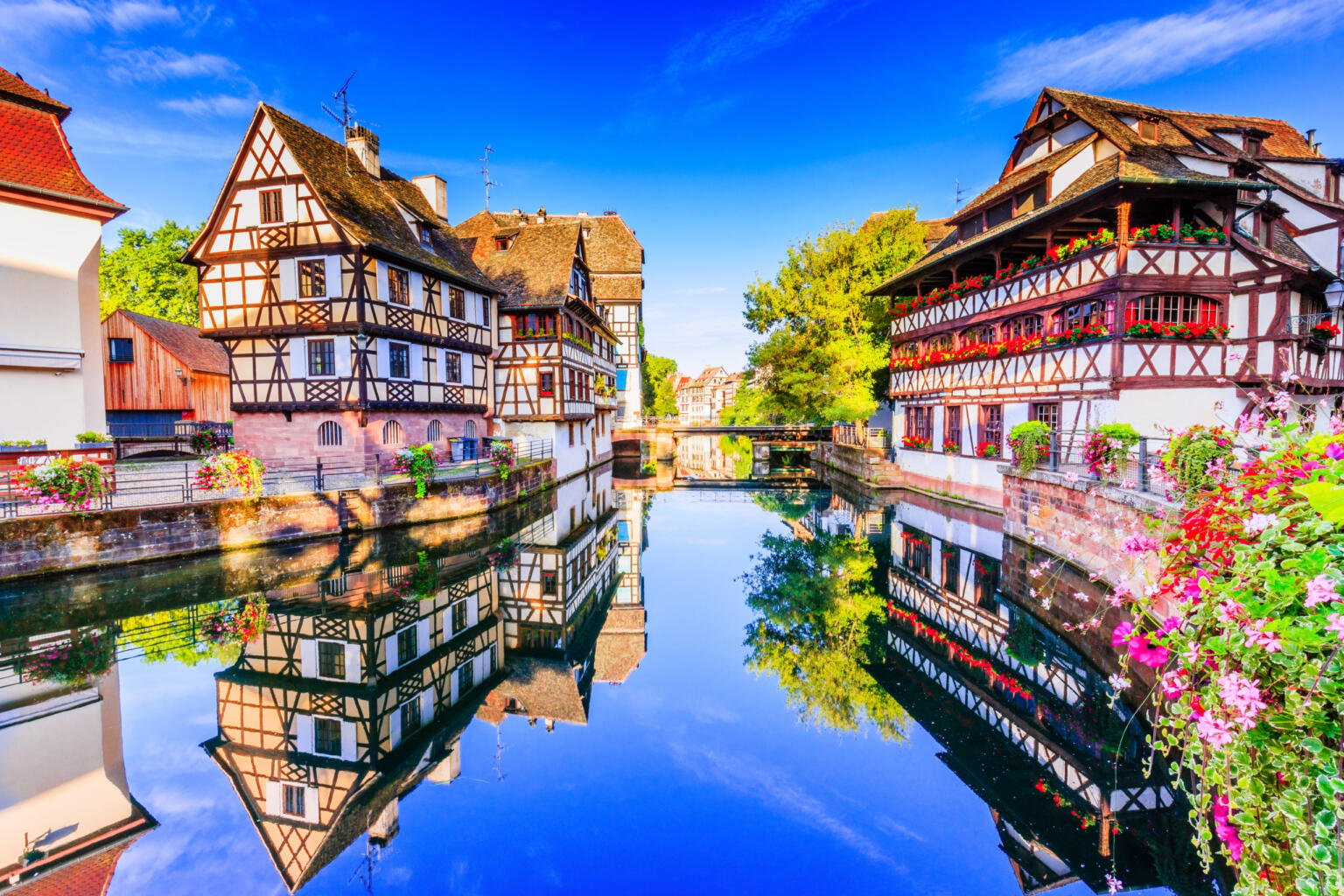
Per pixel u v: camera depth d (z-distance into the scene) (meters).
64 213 13.78
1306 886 2.19
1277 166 18.23
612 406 36.91
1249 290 13.95
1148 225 15.23
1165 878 4.20
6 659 7.91
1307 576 2.24
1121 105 17.91
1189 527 2.85
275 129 16.64
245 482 12.71
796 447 48.09
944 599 10.81
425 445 15.99
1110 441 10.15
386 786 5.42
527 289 24.69
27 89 14.35
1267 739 2.43
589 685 7.70
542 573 12.66
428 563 12.70
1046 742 6.14
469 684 7.70
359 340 16.47
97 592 10.16
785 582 12.27
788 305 29.19
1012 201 18.73
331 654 8.30
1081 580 10.23
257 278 16.98
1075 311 15.44
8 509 10.49
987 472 17.84
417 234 20.72
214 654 8.20
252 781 5.48
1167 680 2.93
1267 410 3.63
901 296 24.55
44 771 5.57
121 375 21.88
